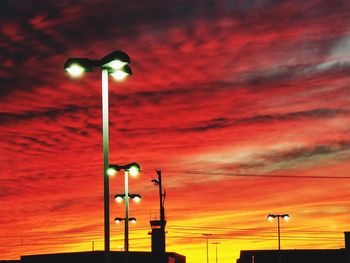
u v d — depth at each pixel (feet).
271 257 303.27
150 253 217.77
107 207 60.03
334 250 294.66
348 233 226.38
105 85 60.03
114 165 111.55
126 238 114.42
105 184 60.18
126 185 114.83
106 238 59.57
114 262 222.89
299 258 297.33
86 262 225.97
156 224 209.26
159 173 187.73
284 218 193.47
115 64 58.85
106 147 60.44
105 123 60.44
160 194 190.39
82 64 58.80
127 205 115.24
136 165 111.75
